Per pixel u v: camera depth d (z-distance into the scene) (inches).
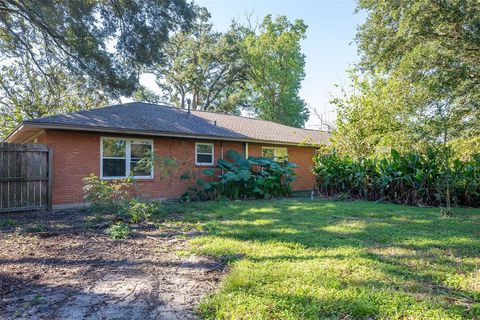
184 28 535.2
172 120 488.7
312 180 660.7
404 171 373.1
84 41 457.1
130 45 494.6
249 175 445.4
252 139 524.4
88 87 534.9
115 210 283.0
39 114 719.7
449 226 226.5
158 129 416.8
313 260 144.9
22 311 101.6
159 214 283.0
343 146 528.4
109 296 112.9
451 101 410.3
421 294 107.7
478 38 390.3
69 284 124.9
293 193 563.5
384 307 96.5
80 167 371.6
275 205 354.0
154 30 502.9
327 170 466.0
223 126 552.7
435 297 104.4
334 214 283.7
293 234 200.2
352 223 238.1
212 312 97.4
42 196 334.6
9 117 698.2
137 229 226.8
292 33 1206.3
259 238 190.7
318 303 99.4
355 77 568.1
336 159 469.1
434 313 93.0
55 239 200.4
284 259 147.3
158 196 433.4
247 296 105.0
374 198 410.6
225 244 176.2
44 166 337.7
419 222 242.4
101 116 408.2
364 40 555.2
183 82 1154.7
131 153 415.5
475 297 105.8
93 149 382.9
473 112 420.8
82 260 156.4
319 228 219.9
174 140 456.8
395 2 465.1
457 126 413.4
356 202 386.9
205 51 1101.1
